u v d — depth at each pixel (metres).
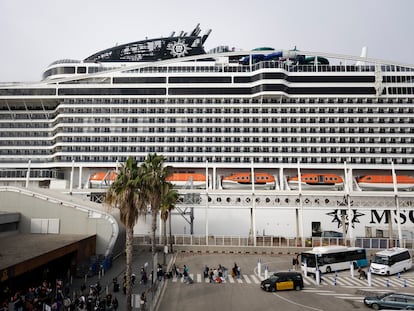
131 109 62.66
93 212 35.84
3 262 20.20
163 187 29.52
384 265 34.16
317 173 61.78
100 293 24.64
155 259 24.64
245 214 59.84
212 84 62.81
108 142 60.72
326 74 62.69
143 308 20.02
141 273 29.92
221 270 31.48
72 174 59.06
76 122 61.62
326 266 34.47
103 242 35.22
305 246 46.31
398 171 61.56
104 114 61.62
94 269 30.81
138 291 25.86
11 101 63.97
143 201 20.42
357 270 36.38
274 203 56.03
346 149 60.53
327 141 60.97
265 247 45.75
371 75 62.41
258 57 67.62
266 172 62.25
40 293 21.55
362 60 65.19
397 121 61.09
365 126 60.94
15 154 62.00
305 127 61.69
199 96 62.50
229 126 61.62
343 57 66.19
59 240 30.25
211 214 59.88
